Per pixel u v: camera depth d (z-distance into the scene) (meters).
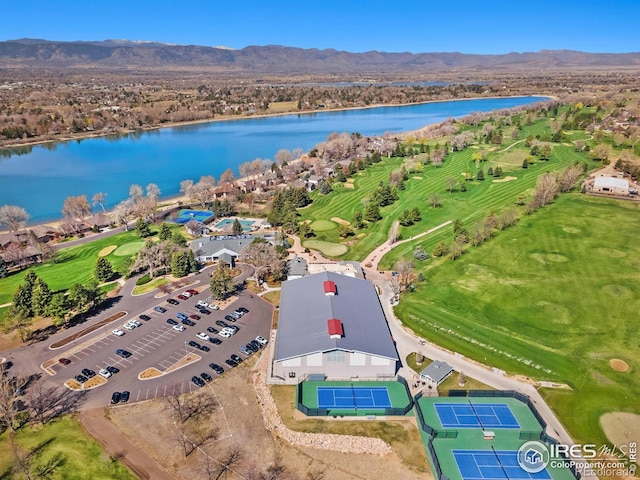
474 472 58.09
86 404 70.19
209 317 94.94
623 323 89.69
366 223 150.00
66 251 136.88
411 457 60.44
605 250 117.75
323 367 75.12
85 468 59.00
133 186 179.38
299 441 63.00
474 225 137.50
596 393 72.12
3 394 65.00
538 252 119.12
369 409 68.31
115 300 103.19
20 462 57.84
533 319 92.44
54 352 83.81
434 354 82.25
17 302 90.56
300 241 136.62
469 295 101.94
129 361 80.75
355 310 85.94
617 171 186.00
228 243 125.06
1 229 162.38
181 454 60.97
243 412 68.44
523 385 74.12
